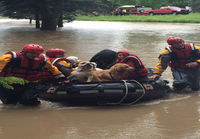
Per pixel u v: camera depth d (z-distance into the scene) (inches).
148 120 198.2
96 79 228.7
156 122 194.2
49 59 239.5
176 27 1142.3
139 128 183.2
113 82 226.8
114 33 866.8
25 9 1050.1
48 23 1011.9
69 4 1015.6
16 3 1002.7
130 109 223.0
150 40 674.8
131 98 230.4
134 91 227.5
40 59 223.0
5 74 218.5
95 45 573.3
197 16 1732.3
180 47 263.4
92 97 224.5
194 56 266.8
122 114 211.3
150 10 1968.5
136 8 2022.6
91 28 1088.2
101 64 261.6
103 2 2354.8
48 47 546.0
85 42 626.5
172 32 904.3
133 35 804.6
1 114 211.3
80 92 222.1
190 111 217.0
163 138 167.3
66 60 240.8
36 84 230.4
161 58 261.4
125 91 225.1
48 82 237.0
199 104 234.5
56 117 204.8
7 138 168.9
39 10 1034.1
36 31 937.5
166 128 182.9
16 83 225.3
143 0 2628.0
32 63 221.1
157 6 2640.3
